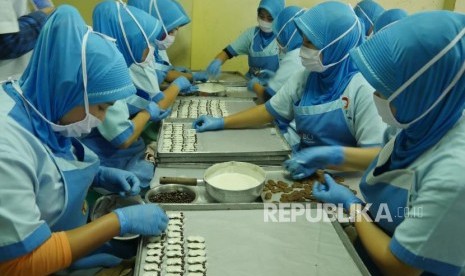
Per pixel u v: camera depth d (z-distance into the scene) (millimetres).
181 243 1306
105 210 1583
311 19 1894
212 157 1908
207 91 3180
